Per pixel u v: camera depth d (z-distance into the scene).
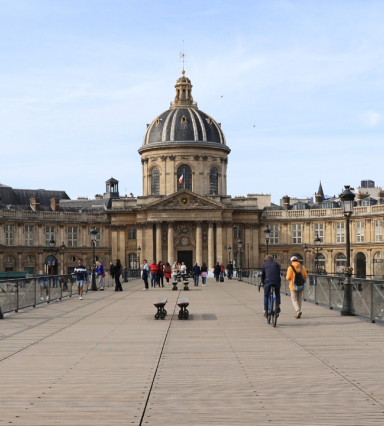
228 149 70.19
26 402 7.86
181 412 7.38
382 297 14.98
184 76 73.31
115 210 66.31
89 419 7.12
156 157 69.00
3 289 17.92
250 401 7.84
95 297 26.94
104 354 11.22
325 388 8.50
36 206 68.00
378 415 7.20
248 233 66.31
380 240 60.25
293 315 17.88
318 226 65.12
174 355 11.08
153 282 37.81
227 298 25.86
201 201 63.56
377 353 11.18
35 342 12.68
